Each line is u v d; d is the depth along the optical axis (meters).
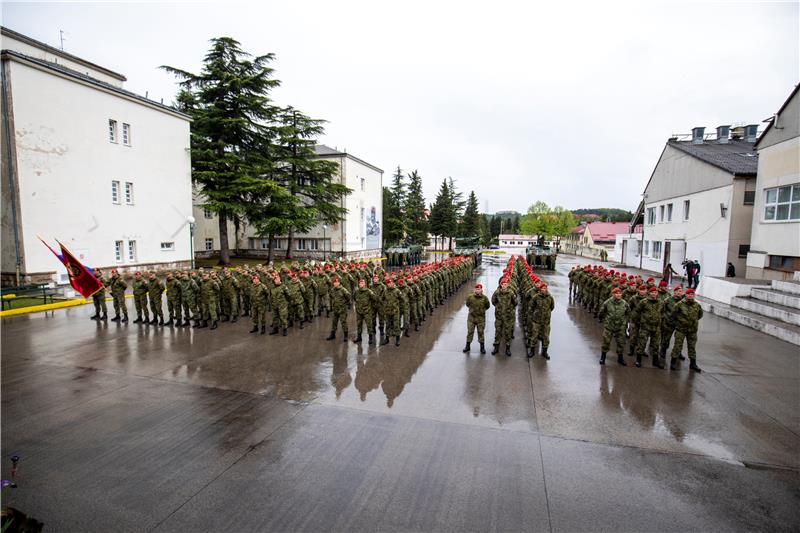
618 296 9.92
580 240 75.00
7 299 17.05
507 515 4.78
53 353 10.54
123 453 5.95
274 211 32.03
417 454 5.98
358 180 43.12
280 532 4.50
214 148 31.00
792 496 5.18
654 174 34.25
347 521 4.67
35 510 4.80
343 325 12.00
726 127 33.31
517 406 7.59
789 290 14.98
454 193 71.25
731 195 23.81
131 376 8.92
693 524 4.70
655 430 6.75
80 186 21.91
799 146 17.11
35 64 19.75
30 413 7.16
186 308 13.44
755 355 10.79
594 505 4.96
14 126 19.08
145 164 25.75
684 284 24.83
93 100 22.48
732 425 6.94
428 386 8.48
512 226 125.94
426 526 4.60
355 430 6.63
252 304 12.81
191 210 29.38
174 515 4.75
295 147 35.25
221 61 29.67
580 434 6.60
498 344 10.91
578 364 10.05
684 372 9.51
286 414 7.17
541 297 10.43
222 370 9.33
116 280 13.91
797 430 6.80
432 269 17.44
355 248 42.81
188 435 6.45
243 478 5.41
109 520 4.67
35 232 19.94
